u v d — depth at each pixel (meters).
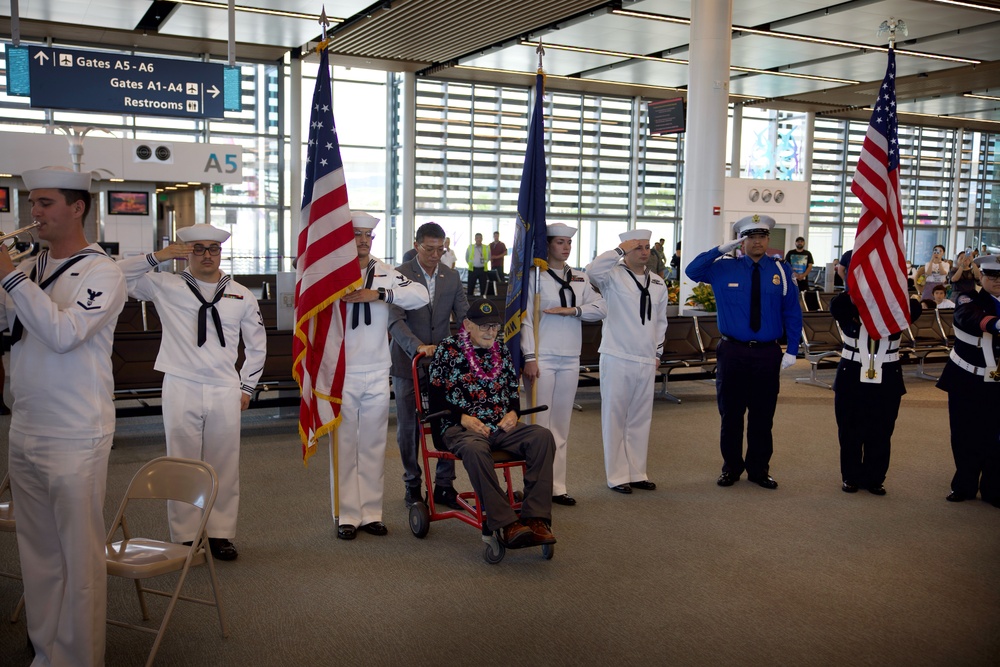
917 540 4.43
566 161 22.33
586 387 8.97
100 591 2.76
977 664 3.07
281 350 6.80
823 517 4.80
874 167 5.46
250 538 4.32
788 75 19.33
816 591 3.73
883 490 5.29
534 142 4.90
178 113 10.78
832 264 15.91
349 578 3.81
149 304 8.00
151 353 6.31
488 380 4.27
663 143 23.20
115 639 3.18
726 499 5.12
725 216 14.30
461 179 21.47
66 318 2.54
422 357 4.62
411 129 20.45
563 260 5.07
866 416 5.25
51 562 2.75
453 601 3.57
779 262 5.34
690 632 3.31
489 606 3.53
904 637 3.29
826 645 3.21
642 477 5.30
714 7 11.53
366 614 3.43
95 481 2.71
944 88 20.55
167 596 3.47
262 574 3.84
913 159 26.56
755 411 5.35
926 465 6.04
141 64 10.51
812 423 7.39
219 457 4.01
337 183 4.18
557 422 5.02
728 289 5.29
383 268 4.42
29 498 2.71
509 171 21.91
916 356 10.03
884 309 5.17
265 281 15.15
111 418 2.79
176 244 3.83
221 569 3.89
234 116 18.31
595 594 3.67
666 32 15.41
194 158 15.16
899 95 21.66
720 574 3.91
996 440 5.01
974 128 26.78
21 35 16.05
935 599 3.66
